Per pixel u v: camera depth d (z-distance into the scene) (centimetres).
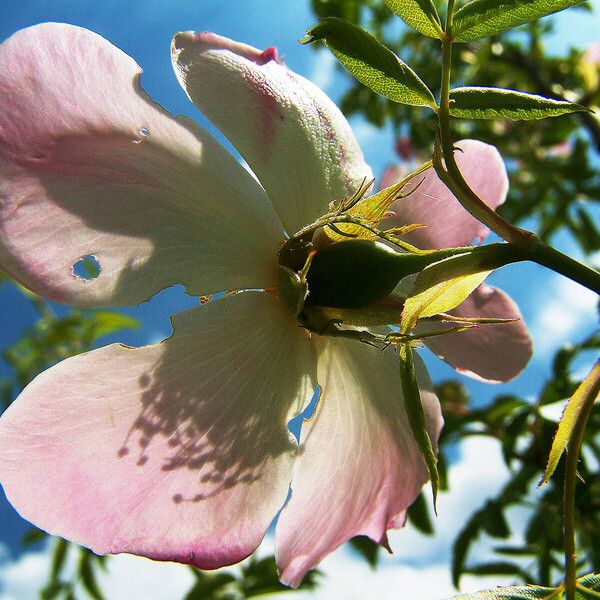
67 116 6
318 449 8
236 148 8
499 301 9
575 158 22
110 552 6
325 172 8
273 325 8
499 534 15
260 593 16
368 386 8
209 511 7
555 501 15
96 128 7
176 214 7
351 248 7
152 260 7
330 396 8
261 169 8
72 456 6
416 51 21
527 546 15
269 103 8
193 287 7
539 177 22
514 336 9
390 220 9
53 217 6
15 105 6
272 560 17
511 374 9
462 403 19
